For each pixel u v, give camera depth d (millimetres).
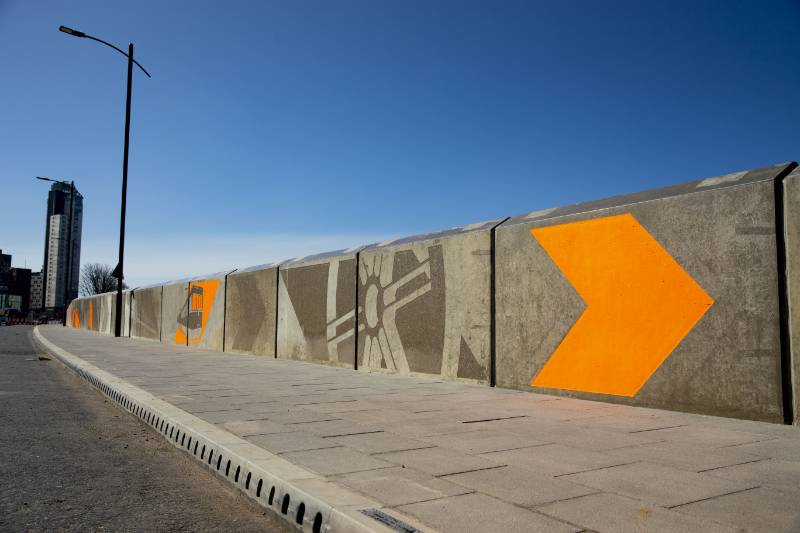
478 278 8578
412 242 9914
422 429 5098
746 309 5523
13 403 7590
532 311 7727
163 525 3246
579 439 4680
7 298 126062
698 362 5879
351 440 4629
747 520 2797
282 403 6613
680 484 3400
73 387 9469
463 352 8766
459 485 3391
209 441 4535
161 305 22719
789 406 5238
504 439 4684
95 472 4320
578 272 7152
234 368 11188
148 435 5711
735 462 3926
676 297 6102
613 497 3158
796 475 3596
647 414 5895
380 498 3137
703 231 5895
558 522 2773
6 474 4215
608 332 6758
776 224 5332
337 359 11805
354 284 11398
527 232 7871
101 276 81562
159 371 10406
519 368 7883
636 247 6520
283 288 14086
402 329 10008
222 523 3299
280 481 3436
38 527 3174
